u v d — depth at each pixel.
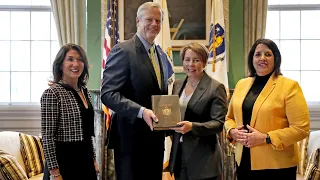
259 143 1.96
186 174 2.21
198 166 2.15
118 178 2.15
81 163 2.16
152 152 2.16
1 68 4.80
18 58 4.82
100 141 4.02
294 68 4.75
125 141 2.11
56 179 2.05
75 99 2.18
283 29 4.76
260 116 2.01
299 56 4.76
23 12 4.82
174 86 2.44
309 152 3.55
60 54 2.23
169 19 4.31
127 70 2.06
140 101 2.08
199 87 2.25
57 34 4.46
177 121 1.98
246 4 4.32
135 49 2.11
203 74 2.31
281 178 1.98
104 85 2.07
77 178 2.14
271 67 2.07
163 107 1.99
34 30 4.83
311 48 4.75
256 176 2.03
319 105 4.48
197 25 4.31
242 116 2.11
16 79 4.82
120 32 4.27
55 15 4.38
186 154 2.18
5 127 4.55
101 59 4.31
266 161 1.98
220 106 2.19
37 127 4.58
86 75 2.38
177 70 4.27
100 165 4.00
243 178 2.10
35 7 4.81
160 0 4.07
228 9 4.29
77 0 4.36
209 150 2.19
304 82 4.75
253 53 2.13
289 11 4.75
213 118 2.18
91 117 2.29
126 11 4.27
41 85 4.84
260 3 4.29
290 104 1.97
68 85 2.21
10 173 2.77
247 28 4.31
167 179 3.76
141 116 1.97
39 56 4.84
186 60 2.28
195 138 2.18
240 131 2.02
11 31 4.82
